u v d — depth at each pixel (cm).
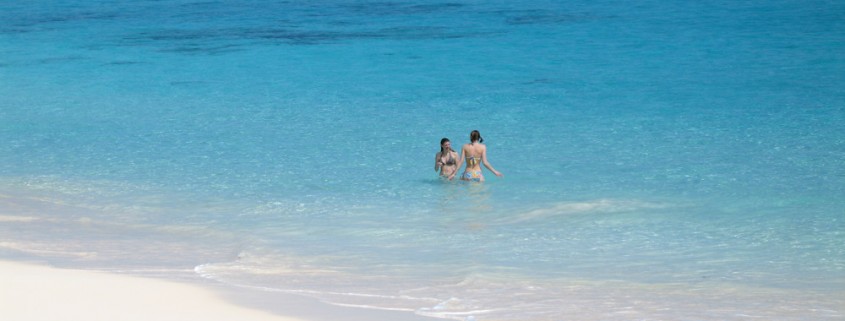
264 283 980
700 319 836
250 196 1576
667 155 1858
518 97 2736
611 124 2252
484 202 1495
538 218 1376
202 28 5075
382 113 2489
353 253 1180
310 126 2302
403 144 2041
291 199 1547
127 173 1788
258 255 1162
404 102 2683
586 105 2567
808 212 1376
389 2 6425
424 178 1694
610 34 4403
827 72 3111
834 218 1336
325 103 2688
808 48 3719
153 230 1348
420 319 793
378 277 1031
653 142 2006
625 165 1766
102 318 730
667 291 962
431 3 6291
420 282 1002
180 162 1886
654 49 3856
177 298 827
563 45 4059
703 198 1484
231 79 3241
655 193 1527
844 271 1062
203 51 4084
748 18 4881
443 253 1174
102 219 1426
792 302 915
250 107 2633
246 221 1397
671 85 2920
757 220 1335
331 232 1313
